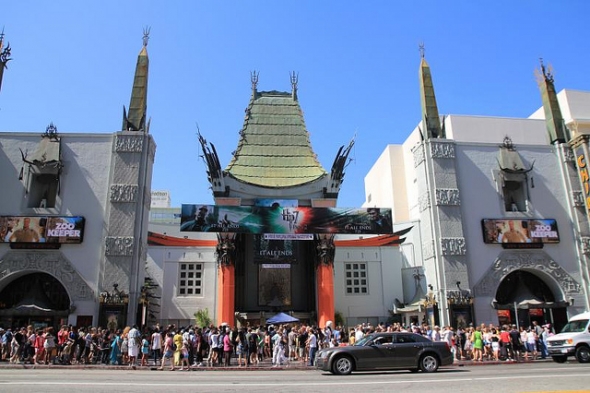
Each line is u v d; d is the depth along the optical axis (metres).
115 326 29.23
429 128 36.25
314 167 50.62
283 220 38.16
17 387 13.59
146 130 34.41
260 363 27.61
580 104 48.31
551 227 34.22
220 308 43.12
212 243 48.78
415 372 19.17
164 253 47.97
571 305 33.00
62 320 30.14
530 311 33.59
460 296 31.84
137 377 17.84
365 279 50.25
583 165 34.75
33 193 32.09
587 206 34.22
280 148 51.56
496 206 34.59
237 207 38.16
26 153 32.22
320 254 45.38
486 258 33.34
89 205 31.70
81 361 26.11
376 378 16.55
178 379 17.00
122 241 30.88
